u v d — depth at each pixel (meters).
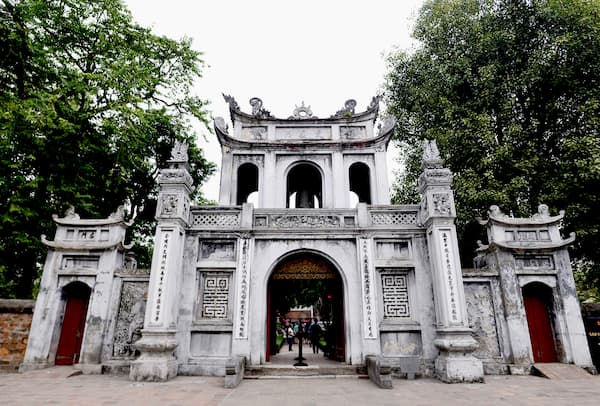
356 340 10.71
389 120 15.98
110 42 15.13
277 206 14.76
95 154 15.27
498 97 16.41
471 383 9.21
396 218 11.95
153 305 10.09
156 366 9.41
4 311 11.21
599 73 14.73
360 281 11.14
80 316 11.31
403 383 9.28
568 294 11.02
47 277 11.18
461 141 15.95
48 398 7.13
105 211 18.00
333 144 15.61
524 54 16.55
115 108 13.82
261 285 11.17
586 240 14.01
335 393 7.91
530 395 7.66
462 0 18.11
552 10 15.37
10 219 12.12
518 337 10.69
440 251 10.64
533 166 14.77
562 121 15.52
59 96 13.66
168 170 11.44
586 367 10.34
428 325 10.74
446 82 17.44
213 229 11.55
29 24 13.12
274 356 14.37
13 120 11.80
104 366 10.37
